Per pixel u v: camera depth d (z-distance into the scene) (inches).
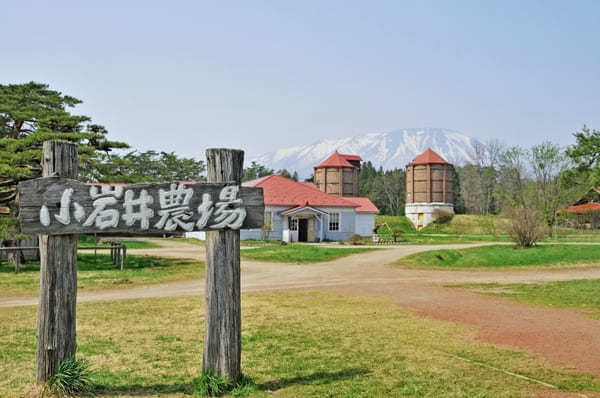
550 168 1875.0
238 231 260.5
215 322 252.4
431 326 428.1
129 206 247.9
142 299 569.0
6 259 994.1
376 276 837.2
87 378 243.6
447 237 2041.1
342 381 277.7
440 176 2741.1
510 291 657.0
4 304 536.7
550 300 577.3
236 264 257.4
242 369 299.0
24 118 980.6
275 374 290.8
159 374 287.7
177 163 3334.2
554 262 986.7
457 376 288.8
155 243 1654.8
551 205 1833.2
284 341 373.7
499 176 2701.8
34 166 890.1
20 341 360.8
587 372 297.7
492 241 1749.5
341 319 458.3
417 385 271.9
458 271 919.0
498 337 387.9
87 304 531.2
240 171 263.9
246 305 534.9
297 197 1807.3
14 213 931.3
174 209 251.8
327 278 804.0
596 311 505.7
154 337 382.3
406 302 560.4
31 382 264.2
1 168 813.9
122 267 887.1
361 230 2142.0
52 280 237.0
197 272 855.1
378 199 4104.3
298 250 1206.3
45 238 239.6
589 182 1656.0
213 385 244.5
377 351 345.1
